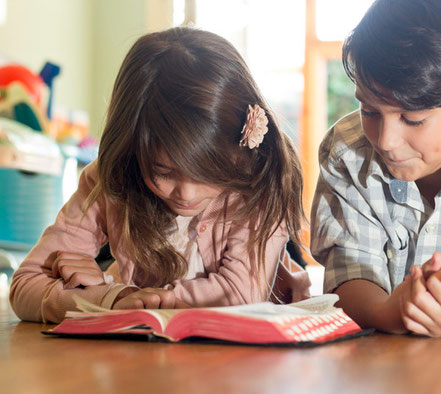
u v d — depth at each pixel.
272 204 1.19
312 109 5.22
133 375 0.60
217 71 1.09
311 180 5.14
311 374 0.61
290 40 5.29
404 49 0.91
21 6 4.59
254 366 0.65
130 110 1.08
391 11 0.94
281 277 1.33
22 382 0.58
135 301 1.04
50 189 3.64
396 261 1.23
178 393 0.52
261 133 1.10
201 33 1.16
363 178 1.19
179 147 1.02
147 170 1.07
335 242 1.21
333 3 5.16
